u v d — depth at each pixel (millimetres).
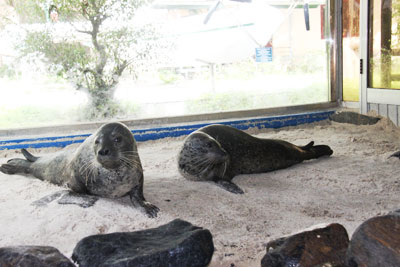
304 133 8867
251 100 10883
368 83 9594
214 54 10484
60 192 4691
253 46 10719
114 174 4320
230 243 3518
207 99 10609
